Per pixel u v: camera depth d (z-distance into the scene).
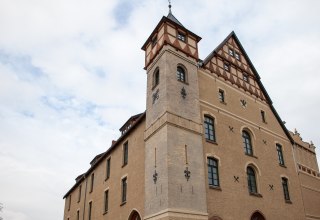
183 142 17.55
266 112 26.05
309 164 28.25
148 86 21.11
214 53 23.78
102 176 27.09
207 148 19.02
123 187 22.28
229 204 18.34
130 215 19.56
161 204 15.70
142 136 20.67
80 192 33.12
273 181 22.72
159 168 16.83
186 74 20.34
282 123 27.02
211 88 21.98
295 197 24.02
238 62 25.80
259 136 23.81
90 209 28.47
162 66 19.78
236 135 21.77
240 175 20.22
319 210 25.95
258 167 21.95
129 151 22.31
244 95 24.64
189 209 15.79
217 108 21.44
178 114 18.22
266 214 20.56
